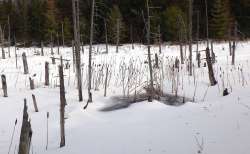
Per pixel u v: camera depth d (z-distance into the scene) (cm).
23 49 4550
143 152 830
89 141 1009
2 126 1342
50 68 2817
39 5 5269
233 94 1421
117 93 1845
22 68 2844
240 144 778
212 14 4328
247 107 1092
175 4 4778
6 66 2973
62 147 993
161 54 3497
